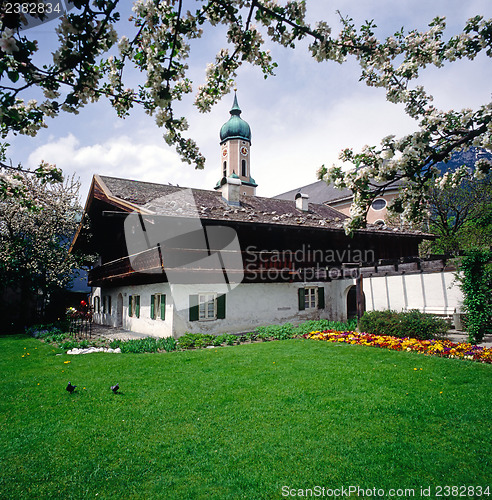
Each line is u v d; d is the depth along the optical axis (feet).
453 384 20.45
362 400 18.21
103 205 60.39
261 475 11.80
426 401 17.80
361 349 31.60
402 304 55.06
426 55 11.76
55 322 63.16
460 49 11.04
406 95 12.39
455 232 78.64
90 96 9.07
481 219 72.18
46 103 8.61
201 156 10.97
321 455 12.95
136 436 14.90
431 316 37.37
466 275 33.42
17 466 12.74
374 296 59.93
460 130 10.96
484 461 12.26
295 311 54.54
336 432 14.69
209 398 19.31
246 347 35.09
